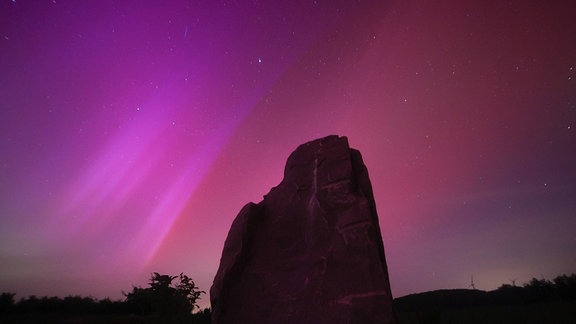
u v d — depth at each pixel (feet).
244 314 24.23
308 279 23.58
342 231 24.13
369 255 22.36
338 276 22.71
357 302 21.12
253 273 25.82
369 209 24.34
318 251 24.48
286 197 29.43
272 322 23.06
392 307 21.65
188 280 37.88
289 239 26.91
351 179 26.73
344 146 28.63
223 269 26.25
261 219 29.14
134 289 44.60
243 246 27.04
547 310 41.86
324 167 28.17
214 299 25.26
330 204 25.89
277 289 24.27
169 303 36.01
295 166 30.22
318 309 22.13
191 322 36.47
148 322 36.78
